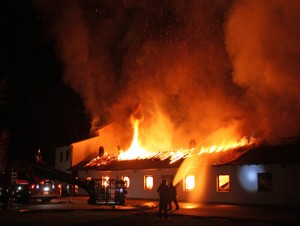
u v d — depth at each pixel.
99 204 26.52
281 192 24.88
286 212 21.03
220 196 28.20
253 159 26.20
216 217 18.42
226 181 28.25
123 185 27.02
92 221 17.39
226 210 22.45
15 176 27.20
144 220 17.73
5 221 17.47
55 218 18.70
